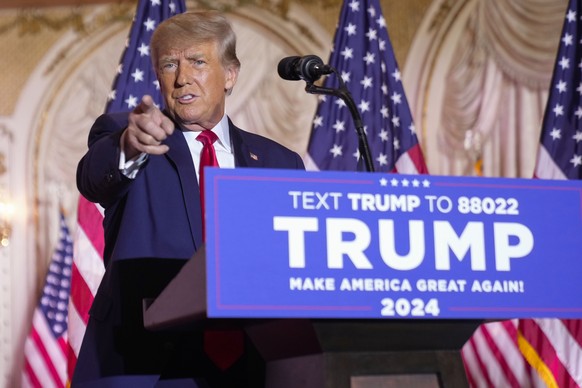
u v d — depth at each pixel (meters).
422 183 4.98
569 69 16.36
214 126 7.38
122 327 6.59
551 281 5.13
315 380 5.06
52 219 24.83
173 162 6.92
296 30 24.77
